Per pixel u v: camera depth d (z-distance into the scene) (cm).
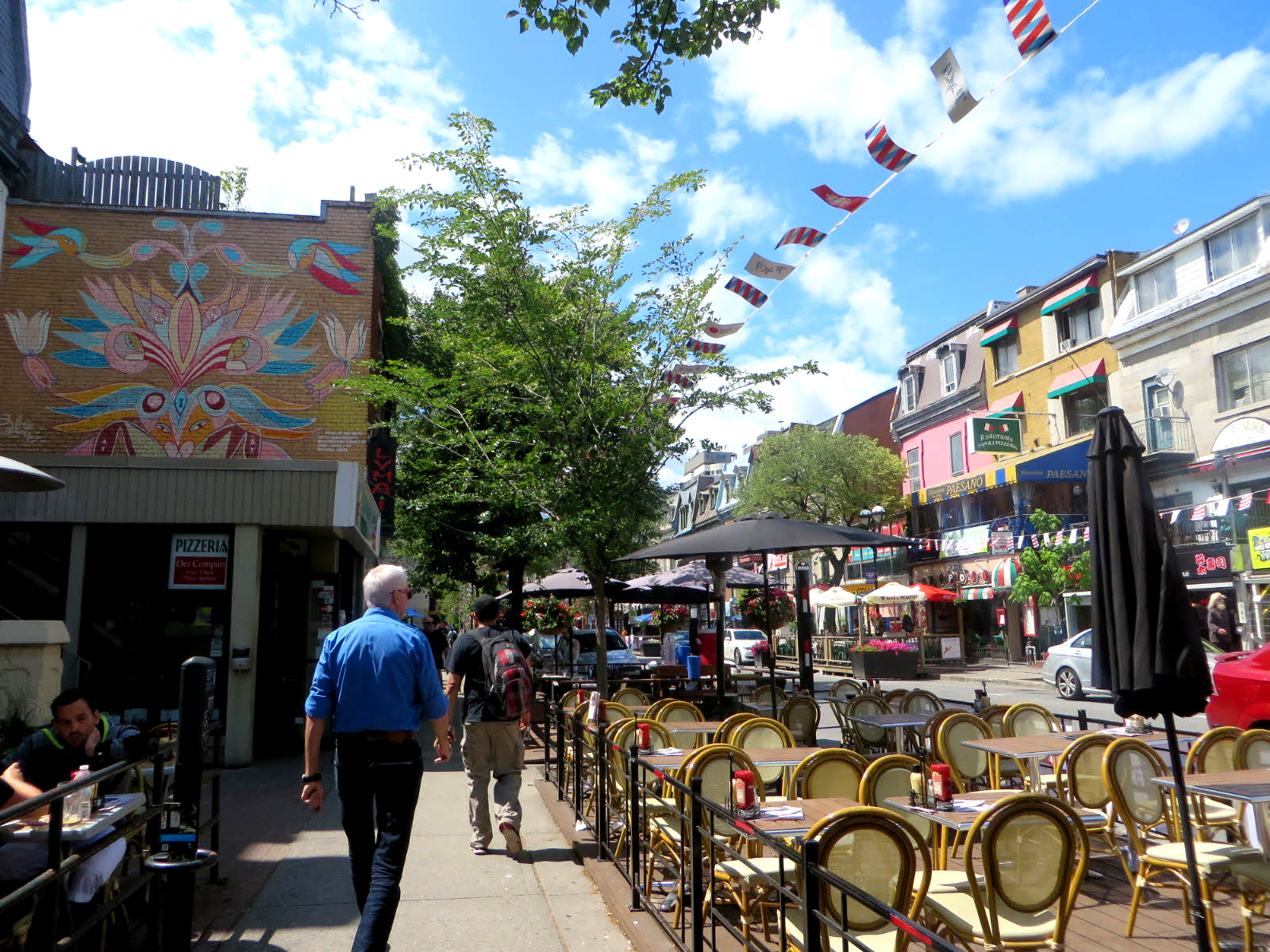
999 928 360
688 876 524
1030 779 630
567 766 837
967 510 3312
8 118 1014
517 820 650
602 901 546
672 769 583
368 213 1214
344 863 627
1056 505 2909
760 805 452
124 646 1089
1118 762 500
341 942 473
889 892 346
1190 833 402
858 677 2558
